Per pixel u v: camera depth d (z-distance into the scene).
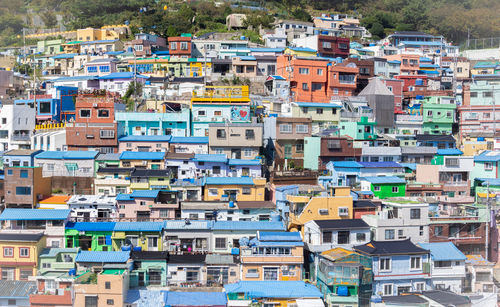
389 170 66.94
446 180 66.19
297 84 88.62
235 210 56.22
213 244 52.59
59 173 64.44
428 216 55.56
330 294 46.34
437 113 87.81
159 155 65.69
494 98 89.12
